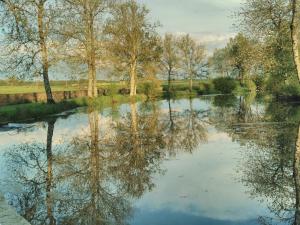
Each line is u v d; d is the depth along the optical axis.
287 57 30.50
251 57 25.94
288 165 13.49
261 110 34.28
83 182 12.20
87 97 47.34
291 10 23.97
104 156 16.47
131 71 56.38
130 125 27.62
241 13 25.48
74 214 9.30
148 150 17.64
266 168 13.25
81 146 19.03
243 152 16.14
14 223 7.17
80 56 41.12
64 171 13.79
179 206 9.71
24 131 24.41
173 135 22.30
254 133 21.00
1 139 21.41
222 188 11.13
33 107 32.59
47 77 36.66
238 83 80.81
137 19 54.03
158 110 40.88
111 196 10.68
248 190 10.91
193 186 11.45
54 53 35.41
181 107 44.81
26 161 15.61
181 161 15.02
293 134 19.78
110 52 49.53
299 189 10.89
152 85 65.44
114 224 8.56
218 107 42.25
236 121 27.33
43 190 11.36
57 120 30.53
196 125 26.77
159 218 8.92
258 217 8.88
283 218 8.80
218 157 15.43
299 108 33.12
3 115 28.17
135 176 12.85
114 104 50.78
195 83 91.94
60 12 34.03
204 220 8.73
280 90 40.47
